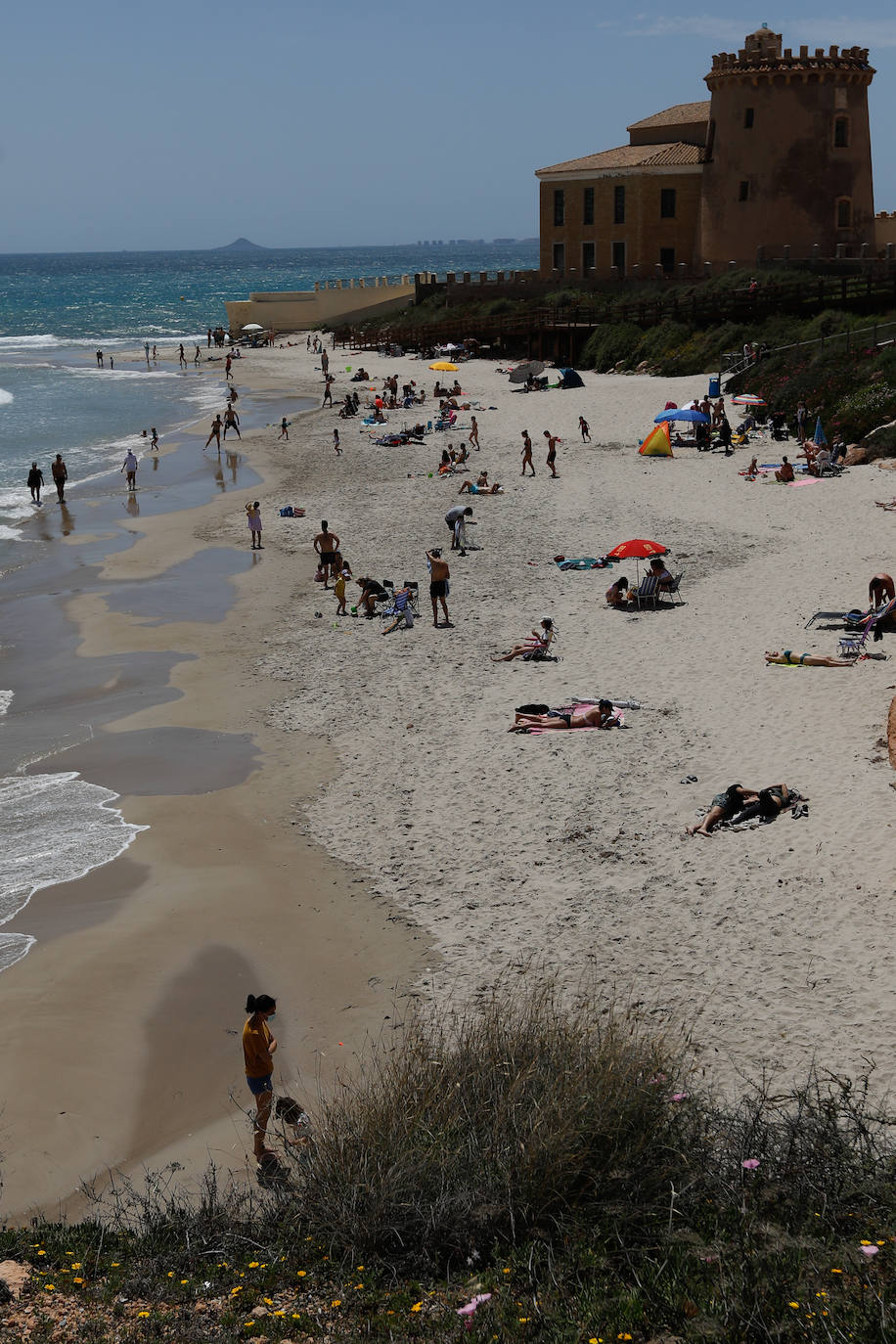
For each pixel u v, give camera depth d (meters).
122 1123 10.65
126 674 22.94
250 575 30.16
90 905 14.44
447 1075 9.12
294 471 44.72
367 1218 7.99
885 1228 7.48
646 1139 8.38
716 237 66.50
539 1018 9.91
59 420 62.19
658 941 12.88
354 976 12.77
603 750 17.94
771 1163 8.23
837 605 24.38
